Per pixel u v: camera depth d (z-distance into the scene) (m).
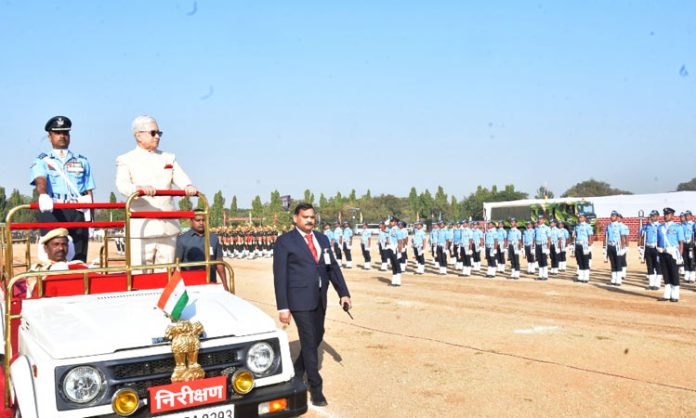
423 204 75.81
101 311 3.95
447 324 9.39
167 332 3.54
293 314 5.46
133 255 5.52
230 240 33.56
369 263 22.52
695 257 16.69
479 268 21.47
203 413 3.52
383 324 9.44
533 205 40.59
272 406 3.74
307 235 5.59
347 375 6.41
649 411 5.15
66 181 5.94
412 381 6.14
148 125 5.43
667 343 7.82
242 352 3.80
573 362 6.84
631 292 13.91
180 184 5.68
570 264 24.12
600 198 42.31
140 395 3.44
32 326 3.82
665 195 39.38
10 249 4.64
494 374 6.36
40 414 3.19
